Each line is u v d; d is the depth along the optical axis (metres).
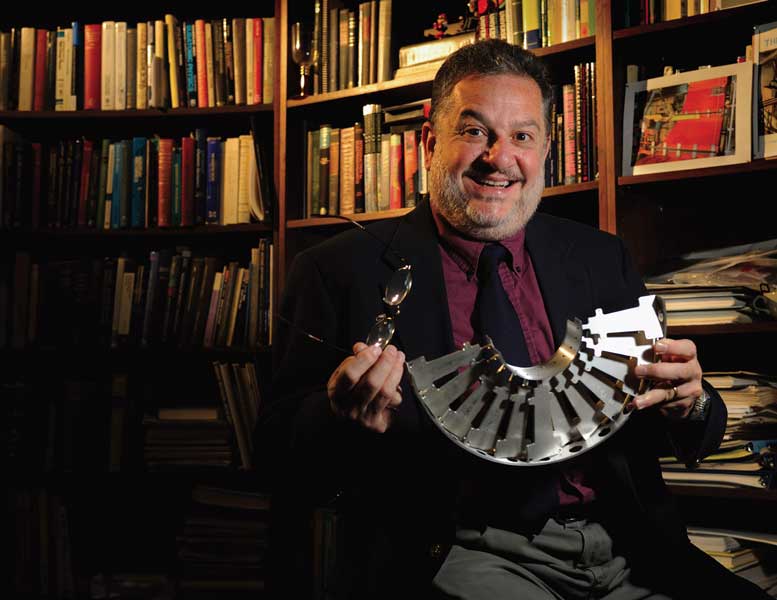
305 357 1.46
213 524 2.36
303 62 2.37
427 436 1.33
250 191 2.40
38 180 2.50
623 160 2.02
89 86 2.50
